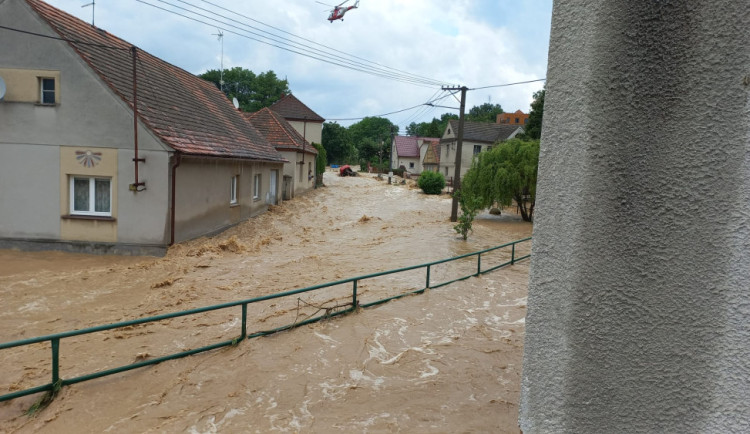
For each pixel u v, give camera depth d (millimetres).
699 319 1215
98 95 12547
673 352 1248
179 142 13539
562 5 1361
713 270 1191
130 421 4488
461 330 7215
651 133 1236
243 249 14094
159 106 14766
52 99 12961
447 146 52062
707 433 1229
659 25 1213
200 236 14812
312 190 35719
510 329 7340
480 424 4414
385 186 42281
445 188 42844
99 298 9109
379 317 7633
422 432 4273
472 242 16578
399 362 5922
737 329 1176
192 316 7938
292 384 5250
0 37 12430
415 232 18562
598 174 1299
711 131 1174
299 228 18984
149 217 12852
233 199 18250
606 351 1323
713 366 1209
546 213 1411
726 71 1153
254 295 9422
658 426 1282
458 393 5086
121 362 6020
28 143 12703
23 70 12523
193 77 23312
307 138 46125
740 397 1185
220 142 16797
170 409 4707
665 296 1246
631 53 1246
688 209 1207
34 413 4621
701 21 1170
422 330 7156
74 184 13086
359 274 11336
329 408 4738
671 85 1208
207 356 5934
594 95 1295
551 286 1405
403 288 9852
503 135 49906
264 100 72938
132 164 12711
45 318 7926
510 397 5004
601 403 1342
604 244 1304
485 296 9195
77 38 13445
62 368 5828
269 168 22891
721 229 1178
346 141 81188
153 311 8352
